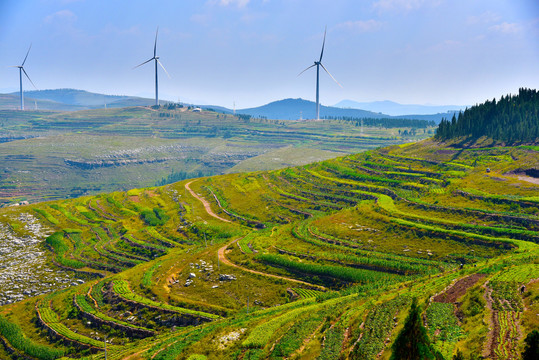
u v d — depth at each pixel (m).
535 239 137.50
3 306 157.38
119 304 141.25
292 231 181.25
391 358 56.19
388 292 105.06
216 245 181.50
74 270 190.38
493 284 81.44
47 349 126.19
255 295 135.62
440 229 154.12
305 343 85.19
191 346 100.06
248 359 85.81
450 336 66.50
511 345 57.75
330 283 136.62
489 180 196.50
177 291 144.38
